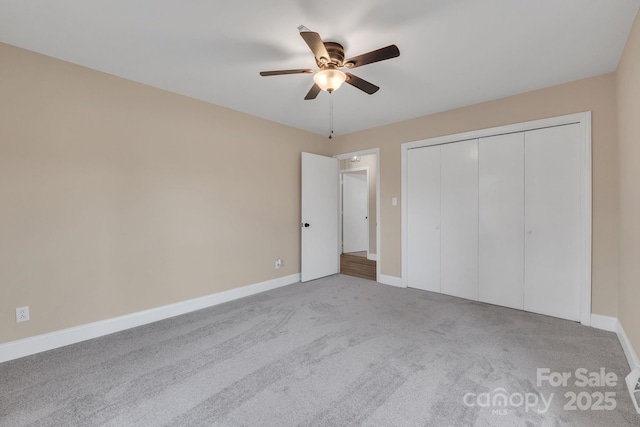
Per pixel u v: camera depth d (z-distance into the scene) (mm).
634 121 1846
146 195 2682
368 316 2795
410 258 3812
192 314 2895
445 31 1895
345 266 5285
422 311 2928
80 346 2219
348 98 3051
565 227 2697
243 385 1717
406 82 2662
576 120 2607
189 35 1943
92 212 2375
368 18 1765
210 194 3164
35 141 2121
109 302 2465
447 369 1866
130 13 1718
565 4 1638
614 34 1918
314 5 1646
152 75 2516
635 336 1836
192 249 3014
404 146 3805
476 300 3266
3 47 2010
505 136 3037
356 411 1494
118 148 2516
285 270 4008
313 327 2545
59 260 2219
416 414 1468
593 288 2533
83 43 2031
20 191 2062
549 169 2779
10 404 1558
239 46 2074
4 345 2000
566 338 2297
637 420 1413
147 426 1397
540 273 2842
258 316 2818
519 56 2209
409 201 3805
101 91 2426
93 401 1578
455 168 3400
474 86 2752
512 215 3006
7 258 2018
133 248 2604
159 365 1939
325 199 4453
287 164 4035
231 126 3357
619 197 2338
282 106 3289
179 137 2910
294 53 2168
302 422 1421
